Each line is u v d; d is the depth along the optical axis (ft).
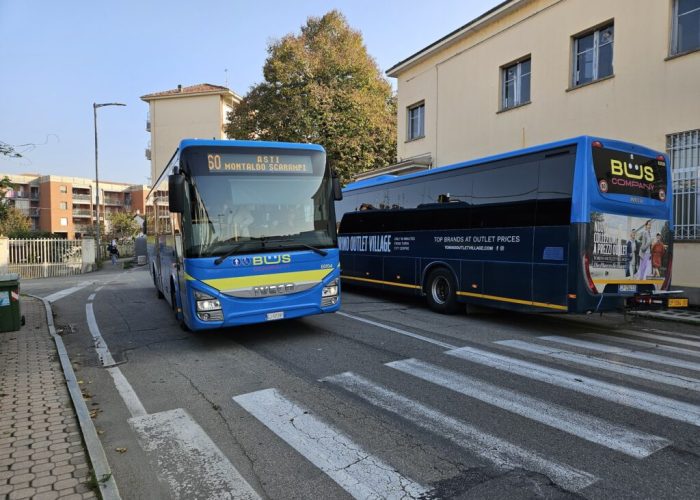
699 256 34.68
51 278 76.33
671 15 36.96
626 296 24.72
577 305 23.67
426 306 36.32
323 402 15.75
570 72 45.01
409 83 67.46
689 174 35.76
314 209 24.47
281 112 80.69
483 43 54.75
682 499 9.89
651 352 22.21
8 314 25.61
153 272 45.24
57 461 11.51
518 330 27.27
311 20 88.74
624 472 11.00
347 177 84.17
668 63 36.81
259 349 22.90
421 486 10.52
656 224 26.40
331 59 83.05
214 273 21.85
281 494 10.32
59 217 264.11
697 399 15.75
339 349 22.70
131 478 11.15
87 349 23.70
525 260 26.45
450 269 31.81
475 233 29.84
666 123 36.94
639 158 25.84
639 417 14.24
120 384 18.08
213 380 18.34
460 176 31.27
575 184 23.94
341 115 81.92
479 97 55.42
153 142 153.38
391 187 38.27
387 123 90.89
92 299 43.09
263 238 22.98
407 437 13.02
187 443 12.92
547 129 47.11
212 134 150.41
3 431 13.28
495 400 15.75
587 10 43.04
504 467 11.30
